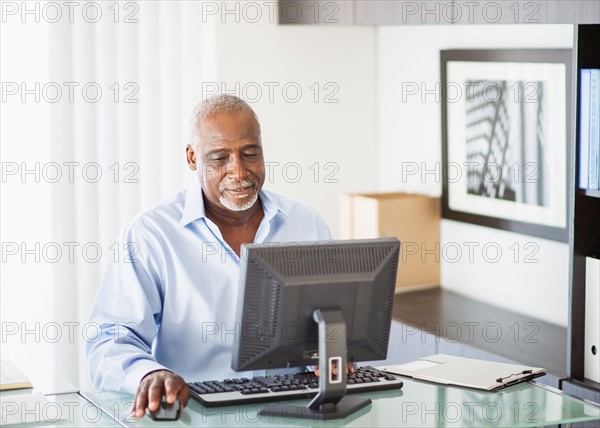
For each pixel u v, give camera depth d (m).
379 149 5.30
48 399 2.64
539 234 4.12
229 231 3.03
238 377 2.98
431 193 4.88
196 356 2.97
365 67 5.25
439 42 4.76
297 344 2.47
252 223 3.07
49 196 4.62
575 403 2.58
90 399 2.61
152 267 2.94
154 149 4.81
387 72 5.18
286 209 3.17
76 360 4.72
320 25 4.68
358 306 2.49
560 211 4.00
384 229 4.66
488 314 4.32
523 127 4.19
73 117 4.63
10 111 4.54
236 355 2.47
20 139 4.56
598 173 3.23
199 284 2.95
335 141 5.22
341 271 2.46
